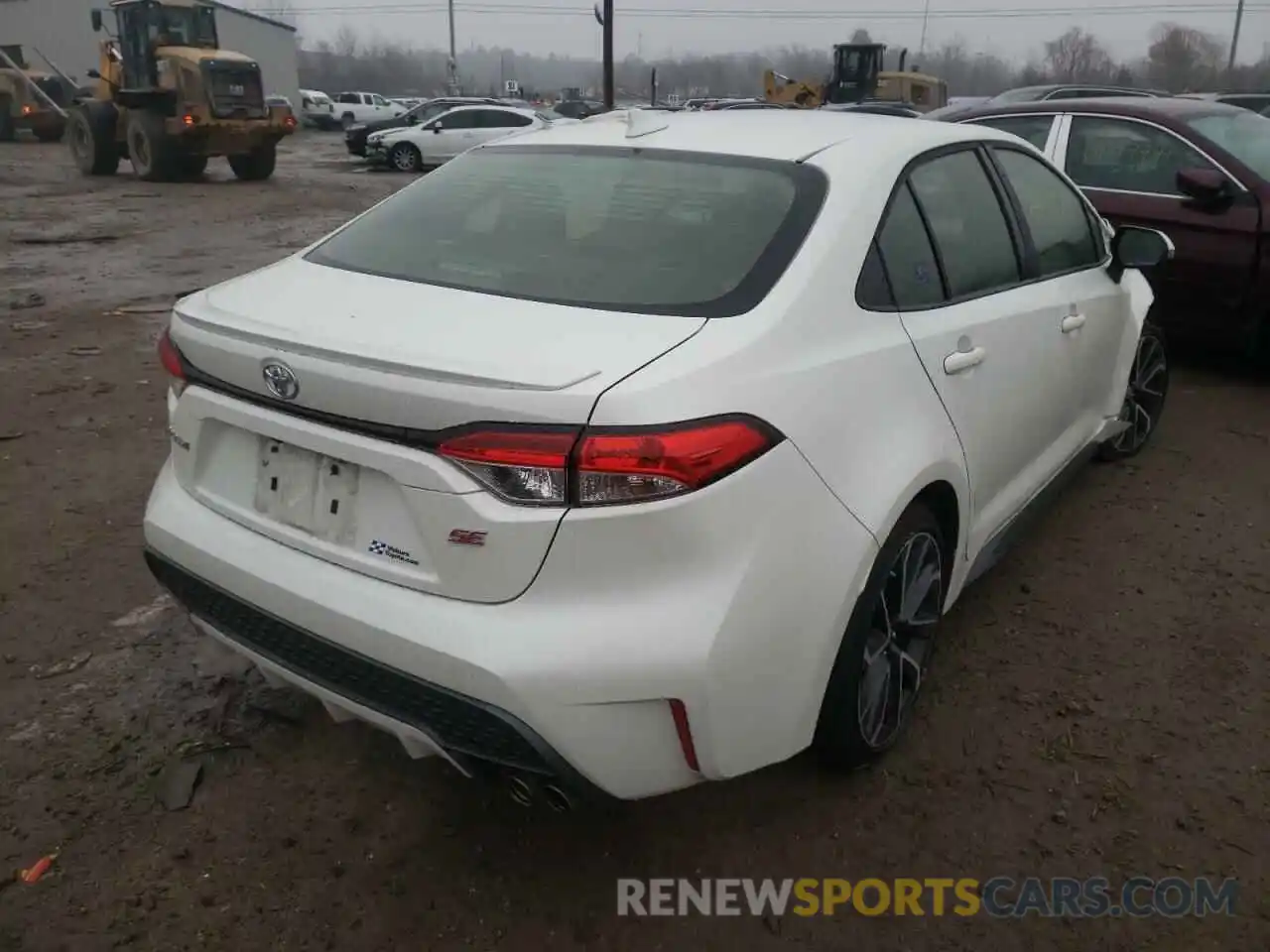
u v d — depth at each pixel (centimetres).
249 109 1988
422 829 266
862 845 263
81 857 254
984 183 333
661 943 235
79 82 4494
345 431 218
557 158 303
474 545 204
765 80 2977
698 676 208
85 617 356
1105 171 624
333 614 221
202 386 248
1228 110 649
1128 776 286
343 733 301
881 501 243
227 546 243
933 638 302
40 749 290
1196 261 587
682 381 206
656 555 204
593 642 203
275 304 249
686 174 278
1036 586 386
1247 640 351
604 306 233
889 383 255
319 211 1588
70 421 551
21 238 1234
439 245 273
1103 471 491
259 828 265
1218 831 267
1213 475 487
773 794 279
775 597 219
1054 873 255
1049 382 355
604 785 213
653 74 2962
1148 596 379
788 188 265
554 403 198
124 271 1037
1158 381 504
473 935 236
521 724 204
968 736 302
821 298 241
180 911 240
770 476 216
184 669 329
